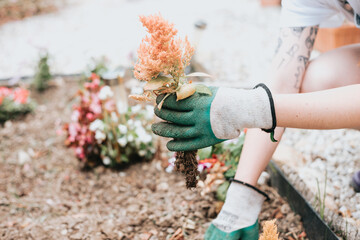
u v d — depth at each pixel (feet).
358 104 2.91
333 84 4.62
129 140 7.40
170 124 3.28
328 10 4.33
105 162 7.60
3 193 6.95
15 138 9.37
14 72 13.99
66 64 14.34
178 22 18.79
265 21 17.65
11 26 20.93
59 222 5.85
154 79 3.16
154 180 7.11
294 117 2.98
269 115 2.96
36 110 10.81
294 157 6.69
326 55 4.85
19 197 6.83
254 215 4.33
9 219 6.00
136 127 7.61
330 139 7.53
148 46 3.11
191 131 3.09
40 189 7.16
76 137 7.88
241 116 2.97
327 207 5.38
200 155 5.98
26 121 10.26
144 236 5.47
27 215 6.15
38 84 11.79
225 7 21.09
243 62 13.07
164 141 7.72
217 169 5.88
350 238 4.76
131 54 10.36
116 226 5.70
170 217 5.78
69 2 26.07
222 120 3.00
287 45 4.41
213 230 4.40
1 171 7.88
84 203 6.58
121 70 7.83
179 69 3.14
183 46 3.20
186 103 3.10
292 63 4.39
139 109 7.70
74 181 7.41
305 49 4.41
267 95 3.00
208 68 12.80
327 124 2.98
